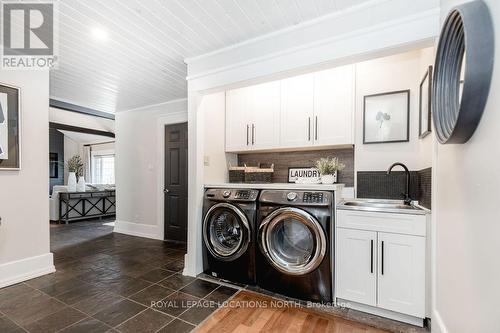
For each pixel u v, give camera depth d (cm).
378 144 246
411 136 233
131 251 337
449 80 131
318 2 171
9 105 231
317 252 199
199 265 259
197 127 257
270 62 209
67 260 299
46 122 259
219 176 301
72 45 226
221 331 167
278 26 198
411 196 231
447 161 141
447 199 141
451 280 133
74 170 681
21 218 239
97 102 401
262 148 288
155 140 417
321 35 187
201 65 247
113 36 212
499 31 92
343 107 250
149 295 214
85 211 578
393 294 178
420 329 170
